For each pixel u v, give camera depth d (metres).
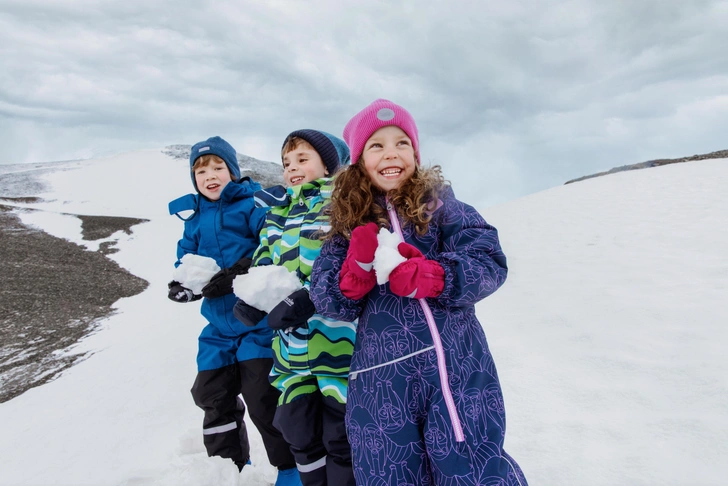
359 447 1.44
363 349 1.49
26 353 7.33
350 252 1.43
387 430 1.38
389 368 1.41
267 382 2.28
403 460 1.36
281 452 2.29
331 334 1.80
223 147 2.69
